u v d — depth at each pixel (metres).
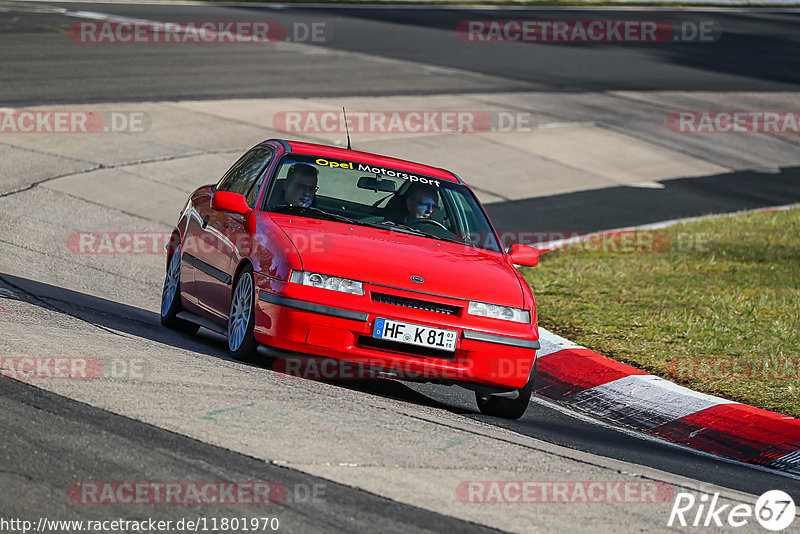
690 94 108.50
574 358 33.69
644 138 87.06
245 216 29.05
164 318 33.69
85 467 17.30
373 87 92.19
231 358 28.12
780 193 75.31
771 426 27.91
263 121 74.44
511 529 17.08
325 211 29.53
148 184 57.50
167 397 21.72
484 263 28.70
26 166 56.66
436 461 20.33
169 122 70.88
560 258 51.44
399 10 145.88
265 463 18.52
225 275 29.20
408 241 28.77
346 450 19.95
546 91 100.31
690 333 37.34
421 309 25.94
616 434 27.52
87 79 80.12
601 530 17.69
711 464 25.41
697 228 60.41
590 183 71.62
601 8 172.00
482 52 119.12
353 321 25.45
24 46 90.38
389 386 29.16
